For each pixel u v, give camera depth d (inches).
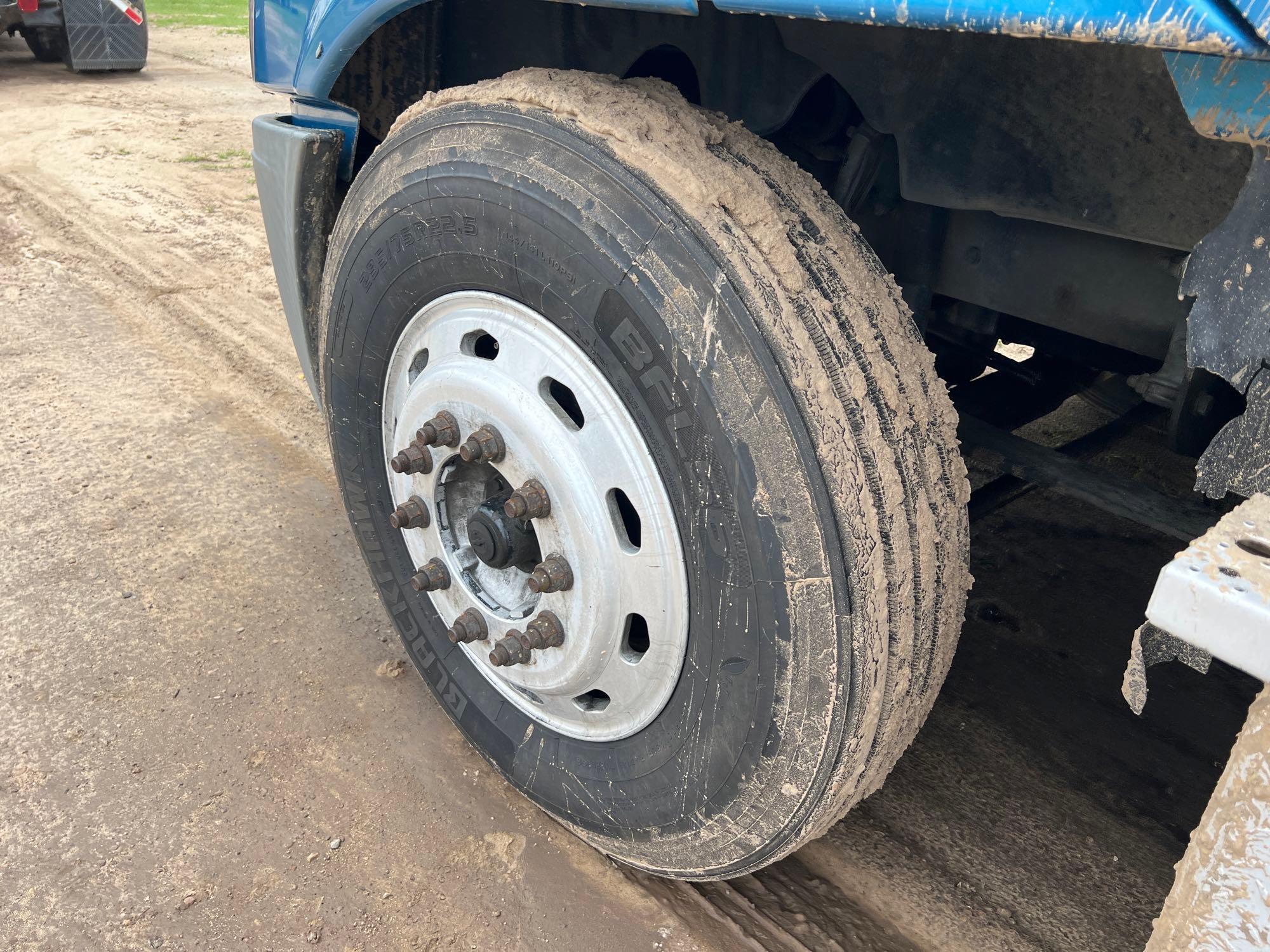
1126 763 92.7
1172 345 66.1
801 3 42.2
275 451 139.9
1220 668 105.6
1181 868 37.6
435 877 78.1
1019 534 128.0
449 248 66.9
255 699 95.7
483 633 75.3
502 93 63.7
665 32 69.7
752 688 57.0
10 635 102.0
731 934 74.5
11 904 74.2
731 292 52.4
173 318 180.2
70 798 83.6
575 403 68.9
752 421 52.5
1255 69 33.7
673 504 58.0
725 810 62.2
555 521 64.7
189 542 118.9
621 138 56.8
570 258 58.4
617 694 66.9
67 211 233.0
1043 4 35.8
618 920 75.1
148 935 72.3
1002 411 99.5
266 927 73.3
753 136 62.6
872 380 55.2
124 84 384.8
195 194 249.8
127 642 102.0
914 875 80.7
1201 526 73.7
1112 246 66.9
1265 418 37.8
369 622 107.0
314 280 89.0
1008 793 89.0
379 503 86.8
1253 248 36.7
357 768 88.4
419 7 81.4
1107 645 108.0
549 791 76.5
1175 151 51.7
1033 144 56.6
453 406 70.4
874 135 68.5
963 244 75.4
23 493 126.3
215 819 82.4
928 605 57.7
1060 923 76.7
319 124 87.5
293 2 81.9
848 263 58.5
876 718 56.2
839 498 51.9
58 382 155.4
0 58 424.8
